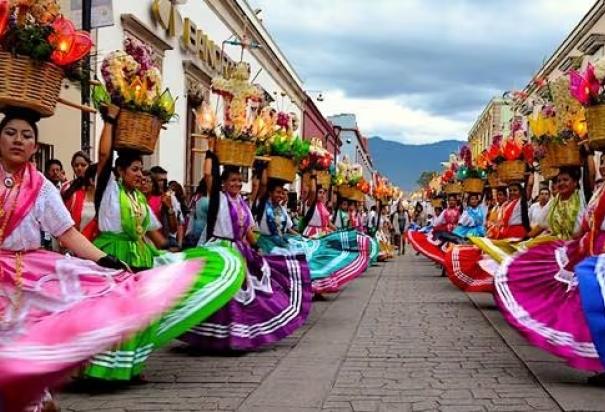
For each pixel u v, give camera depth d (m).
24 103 4.31
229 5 21.45
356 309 10.47
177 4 16.83
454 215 17.64
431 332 8.52
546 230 9.65
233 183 7.81
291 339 8.02
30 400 3.05
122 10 13.75
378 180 29.14
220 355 7.16
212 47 19.69
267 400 5.51
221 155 7.71
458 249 11.35
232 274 6.07
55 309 4.30
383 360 6.93
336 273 11.09
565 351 6.03
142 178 6.47
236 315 7.24
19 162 4.35
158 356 7.12
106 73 5.99
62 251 5.65
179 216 11.97
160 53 15.96
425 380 6.14
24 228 4.38
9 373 2.89
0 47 4.25
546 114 7.50
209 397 5.59
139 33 14.60
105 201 6.13
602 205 6.04
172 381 6.09
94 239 6.24
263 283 7.71
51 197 4.46
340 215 17.00
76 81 4.91
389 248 24.03
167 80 16.58
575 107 7.27
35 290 4.34
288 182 9.68
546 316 6.30
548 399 5.54
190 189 18.02
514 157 11.21
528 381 6.11
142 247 6.29
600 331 5.32
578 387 5.87
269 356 7.11
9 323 4.21
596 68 6.05
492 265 10.45
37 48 4.26
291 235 10.88
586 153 7.22
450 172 19.03
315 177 12.77
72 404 5.36
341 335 8.29
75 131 11.92
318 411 5.23
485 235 14.47
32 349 3.07
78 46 4.46
